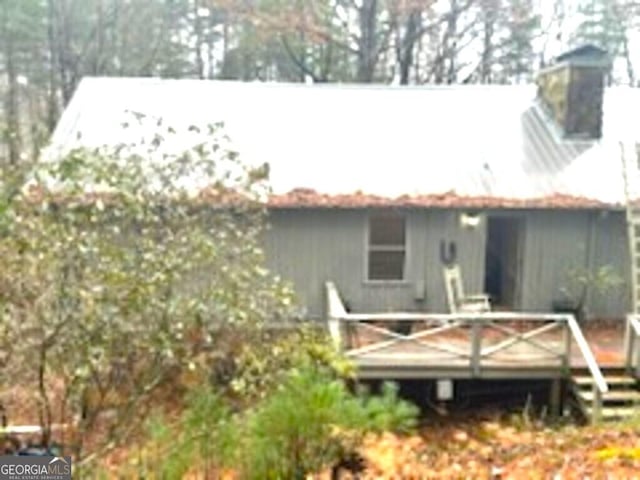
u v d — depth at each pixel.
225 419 5.59
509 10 29.16
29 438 4.68
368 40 27.30
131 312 4.50
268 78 33.69
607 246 14.34
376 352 11.55
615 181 14.27
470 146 15.32
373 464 6.04
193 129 9.92
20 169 5.05
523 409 11.65
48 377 4.48
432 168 14.43
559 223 14.23
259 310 6.07
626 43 34.44
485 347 12.09
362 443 6.20
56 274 4.40
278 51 31.72
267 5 26.64
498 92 17.95
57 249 4.44
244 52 32.00
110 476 4.93
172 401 5.71
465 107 17.11
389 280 14.17
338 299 12.85
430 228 14.11
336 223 13.84
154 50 32.78
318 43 27.98
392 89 17.62
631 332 11.45
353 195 13.38
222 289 5.52
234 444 5.43
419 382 11.79
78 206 5.14
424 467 6.65
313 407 5.61
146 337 4.65
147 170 6.38
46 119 28.58
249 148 14.55
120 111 15.38
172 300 4.88
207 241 5.80
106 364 4.51
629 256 14.10
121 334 4.53
